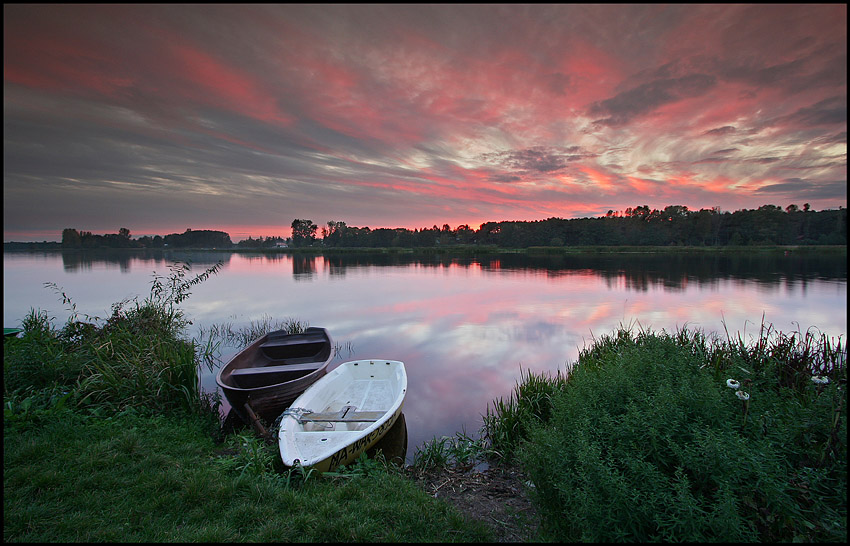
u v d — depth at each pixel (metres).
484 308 16.95
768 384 4.29
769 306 16.64
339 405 6.34
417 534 2.97
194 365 6.05
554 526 2.91
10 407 4.35
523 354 10.17
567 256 67.31
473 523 3.15
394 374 7.28
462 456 5.04
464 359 9.77
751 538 2.37
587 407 3.56
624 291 22.06
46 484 3.33
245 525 3.02
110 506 3.17
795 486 2.86
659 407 3.08
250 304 18.52
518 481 4.41
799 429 3.33
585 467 2.76
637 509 2.53
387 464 4.82
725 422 3.15
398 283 27.66
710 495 2.68
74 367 5.80
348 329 13.17
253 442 4.50
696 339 6.74
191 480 3.51
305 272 38.47
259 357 8.36
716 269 36.16
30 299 17.97
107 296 18.80
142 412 5.22
